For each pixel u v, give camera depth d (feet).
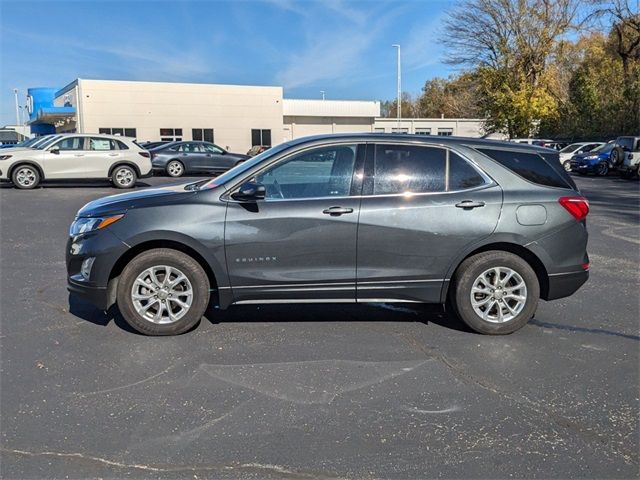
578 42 123.44
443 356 14.98
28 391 12.67
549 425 11.49
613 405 12.35
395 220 15.90
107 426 11.25
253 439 10.84
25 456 10.22
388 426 11.37
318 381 13.38
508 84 119.65
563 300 20.16
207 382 13.25
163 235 15.55
